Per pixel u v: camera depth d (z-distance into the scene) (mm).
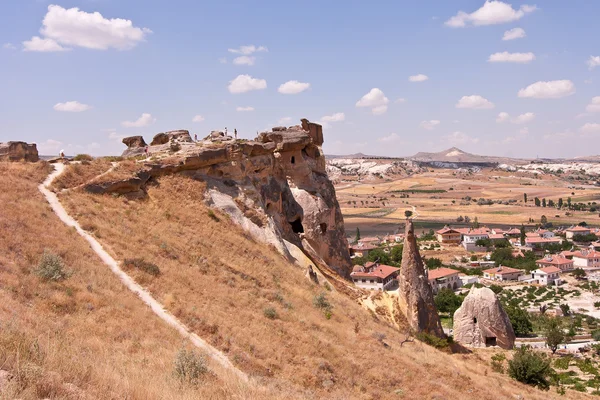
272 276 35938
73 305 22062
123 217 34406
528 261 160125
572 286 136250
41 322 19047
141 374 15820
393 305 45688
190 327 24109
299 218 51844
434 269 141125
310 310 33062
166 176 41312
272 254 40156
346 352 28203
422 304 45625
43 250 25828
